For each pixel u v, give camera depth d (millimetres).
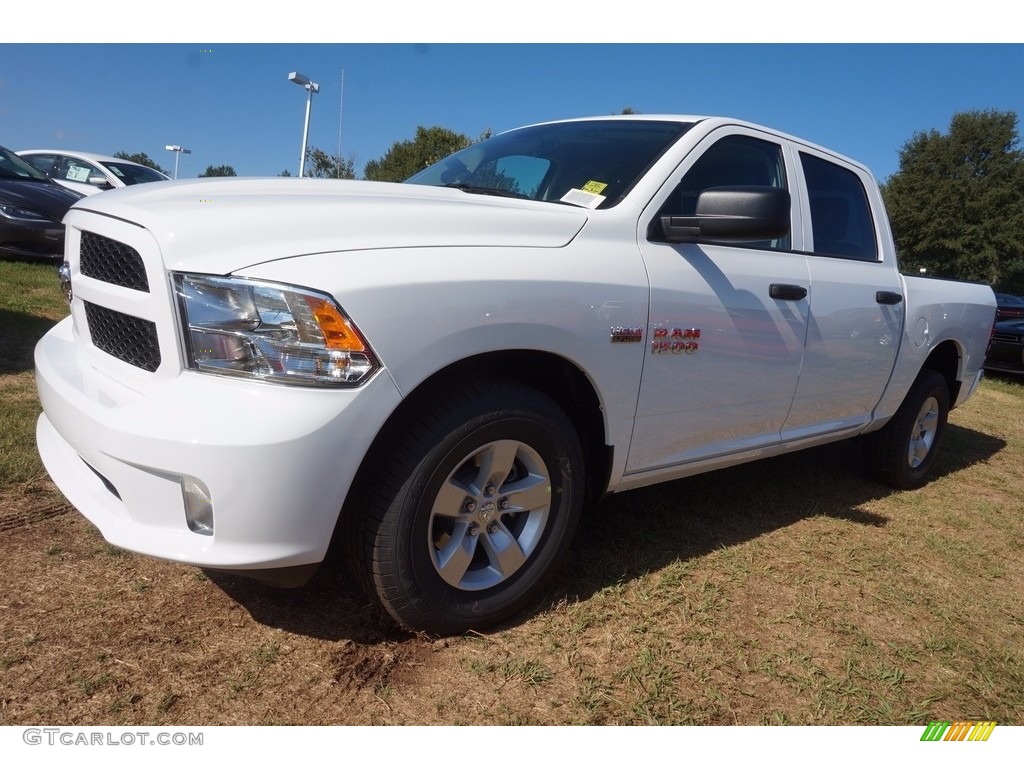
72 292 2361
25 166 9109
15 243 8141
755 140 3119
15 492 2895
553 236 2318
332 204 2074
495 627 2303
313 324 1786
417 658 2119
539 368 2428
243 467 1730
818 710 2066
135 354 2021
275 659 2055
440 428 2010
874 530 3494
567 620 2365
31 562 2422
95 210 2197
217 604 2285
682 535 3137
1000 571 3162
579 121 3279
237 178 2523
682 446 2779
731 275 2787
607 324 2334
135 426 1772
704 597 2602
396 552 2004
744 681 2162
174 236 1856
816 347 3203
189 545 1800
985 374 11633
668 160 2723
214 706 1863
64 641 2045
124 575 2404
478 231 2168
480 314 2021
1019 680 2330
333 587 2434
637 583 2650
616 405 2443
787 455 4695
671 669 2170
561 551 2402
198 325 1820
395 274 1901
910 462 4281
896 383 3893
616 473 2566
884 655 2387
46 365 2279
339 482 1844
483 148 3369
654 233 2576
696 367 2672
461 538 2166
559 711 1954
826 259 3375
